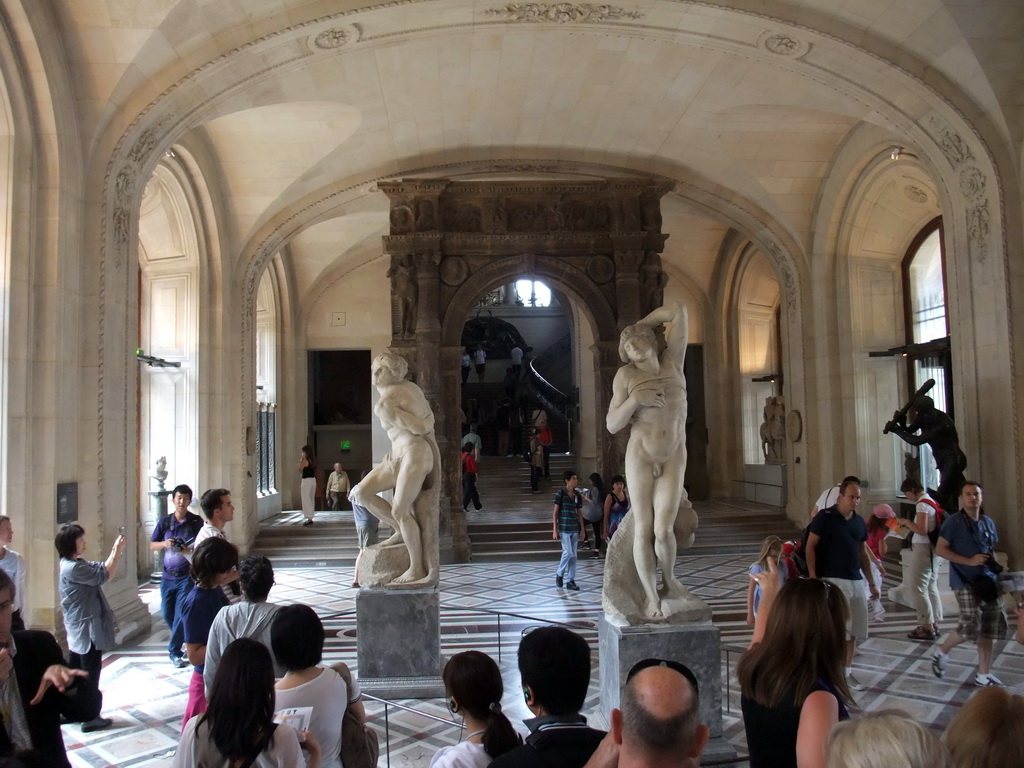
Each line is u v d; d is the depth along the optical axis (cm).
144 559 1341
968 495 679
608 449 1512
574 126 1367
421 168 1480
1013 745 186
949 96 999
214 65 948
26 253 833
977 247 1041
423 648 678
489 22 998
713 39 1023
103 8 843
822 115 1292
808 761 245
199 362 1387
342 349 2036
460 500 1465
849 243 1464
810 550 645
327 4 938
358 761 348
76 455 888
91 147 909
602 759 237
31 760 214
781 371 1991
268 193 1422
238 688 264
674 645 521
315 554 1478
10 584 312
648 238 1543
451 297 1534
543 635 293
